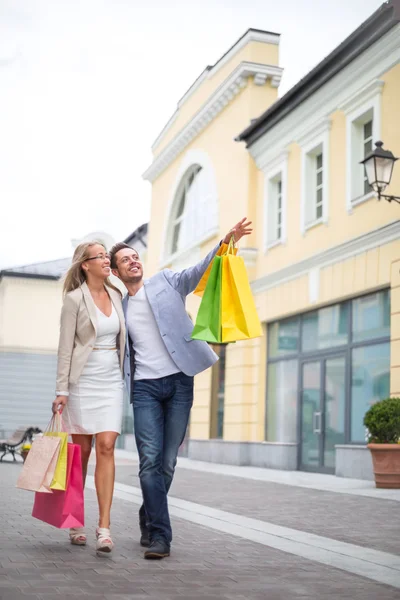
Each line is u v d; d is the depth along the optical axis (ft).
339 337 48.65
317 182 52.90
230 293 16.46
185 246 71.82
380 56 43.88
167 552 16.17
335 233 48.47
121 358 17.11
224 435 61.31
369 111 45.60
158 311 16.97
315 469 50.39
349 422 46.73
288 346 55.21
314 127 51.26
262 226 58.75
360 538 20.56
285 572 15.35
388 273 42.55
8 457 63.31
